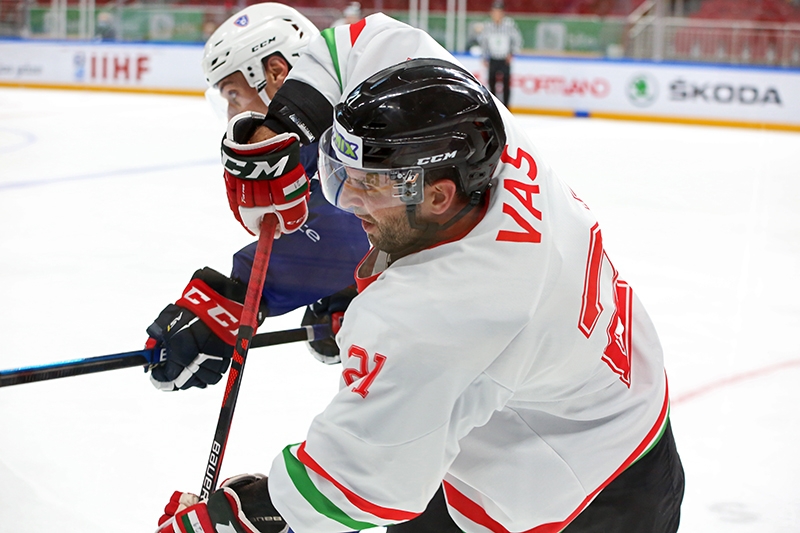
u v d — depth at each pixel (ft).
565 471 4.09
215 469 4.71
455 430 3.72
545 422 4.11
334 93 5.61
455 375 3.52
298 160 5.04
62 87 43.11
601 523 4.45
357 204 3.92
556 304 3.77
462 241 3.70
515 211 3.78
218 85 6.73
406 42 5.51
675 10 40.14
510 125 4.26
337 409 3.69
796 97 37.06
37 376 5.20
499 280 3.60
